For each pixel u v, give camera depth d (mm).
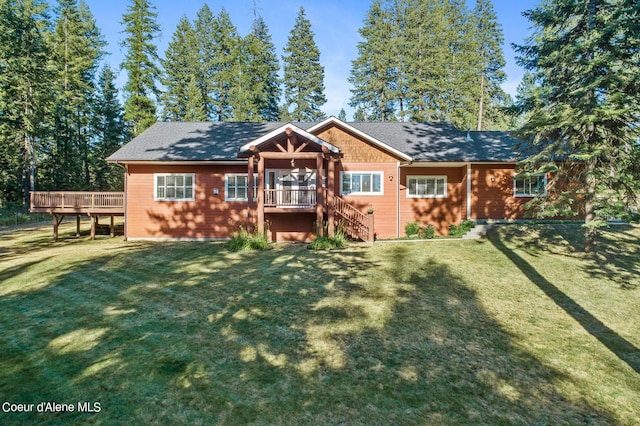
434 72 34062
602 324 6844
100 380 4715
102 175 39156
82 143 36469
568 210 11172
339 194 16578
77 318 6906
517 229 14914
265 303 7715
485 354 5609
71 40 33031
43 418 3936
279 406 4195
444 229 17344
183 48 41094
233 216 16359
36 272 10445
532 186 16516
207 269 10531
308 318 6918
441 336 6223
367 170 16656
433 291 8586
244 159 15516
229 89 39469
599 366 5312
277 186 16406
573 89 11188
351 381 4762
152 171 16328
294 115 43625
